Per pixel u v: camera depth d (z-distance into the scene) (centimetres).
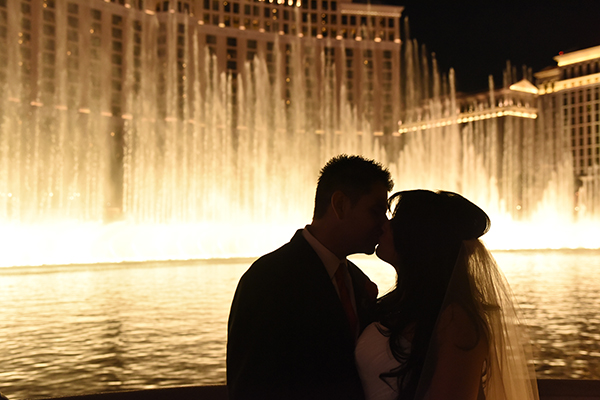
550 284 1602
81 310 1148
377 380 233
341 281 257
